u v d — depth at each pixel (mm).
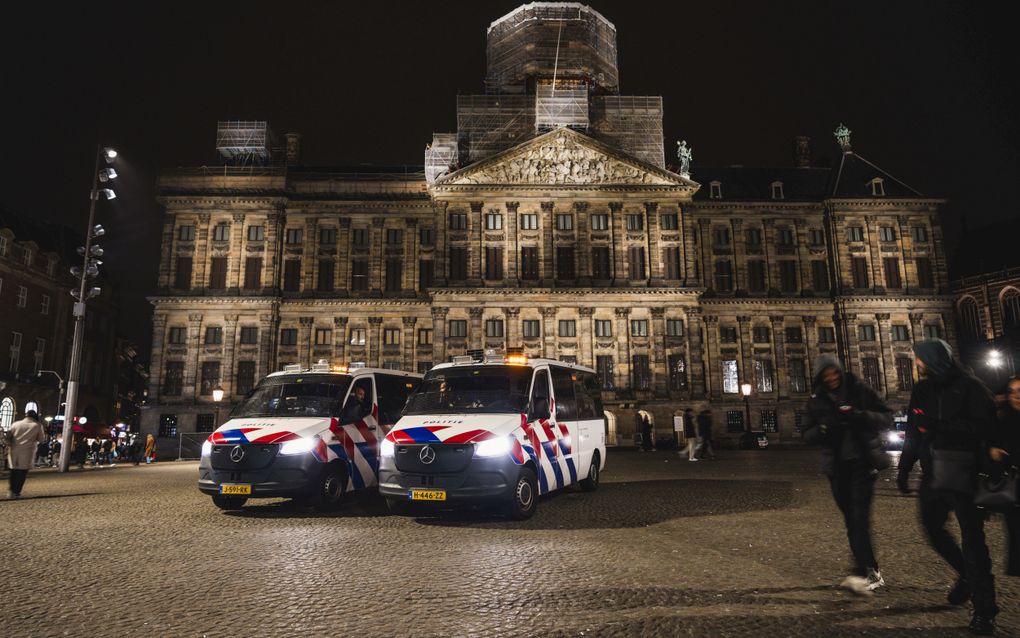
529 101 57562
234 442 12906
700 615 6082
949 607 6234
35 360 56250
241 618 6148
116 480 22125
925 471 6039
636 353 52469
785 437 55156
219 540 10141
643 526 11078
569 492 16422
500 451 11555
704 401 51594
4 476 24484
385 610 6355
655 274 53375
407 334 55312
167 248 54969
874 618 5930
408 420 12578
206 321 54094
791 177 63281
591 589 7023
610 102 58812
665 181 54219
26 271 54500
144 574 7930
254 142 60844
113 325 70625
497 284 53000
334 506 13531
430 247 57125
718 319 57312
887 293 56812
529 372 13547
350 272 56375
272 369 53812
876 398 6961
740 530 10594
